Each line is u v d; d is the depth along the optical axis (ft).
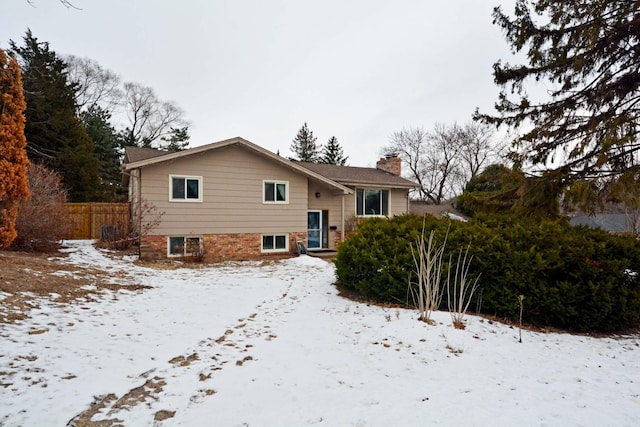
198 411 9.20
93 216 52.54
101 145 93.09
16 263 23.32
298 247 48.85
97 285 22.80
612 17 24.39
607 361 14.75
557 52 27.68
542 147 29.43
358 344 15.02
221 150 44.06
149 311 18.61
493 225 23.29
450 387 11.36
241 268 37.60
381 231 24.43
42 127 66.33
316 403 9.93
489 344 15.62
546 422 9.41
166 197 40.81
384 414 9.42
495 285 19.98
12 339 12.70
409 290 21.04
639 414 10.12
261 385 10.89
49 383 10.03
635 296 19.01
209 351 13.57
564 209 28.12
